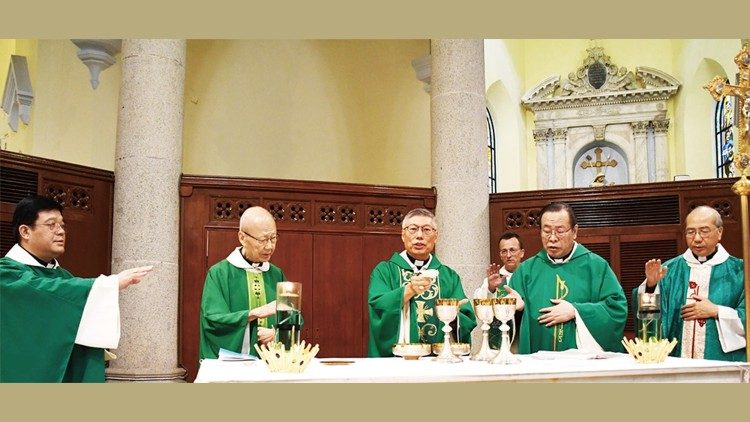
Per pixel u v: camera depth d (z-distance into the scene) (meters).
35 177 8.09
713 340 5.97
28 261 5.01
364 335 9.45
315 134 12.87
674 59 21.45
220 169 12.27
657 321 4.40
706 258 6.32
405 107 13.47
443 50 9.52
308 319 9.29
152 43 8.43
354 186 9.56
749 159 5.14
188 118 12.21
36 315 4.80
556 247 5.70
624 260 9.66
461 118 9.38
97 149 11.77
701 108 19.95
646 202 9.62
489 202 9.95
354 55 13.28
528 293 5.86
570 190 9.81
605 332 5.26
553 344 5.58
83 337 4.84
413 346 4.69
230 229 9.05
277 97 12.75
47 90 11.39
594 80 21.98
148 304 8.06
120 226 8.23
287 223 9.35
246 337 5.46
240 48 12.66
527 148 22.30
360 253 9.55
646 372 3.78
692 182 9.45
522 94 22.19
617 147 22.05
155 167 8.30
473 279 9.18
